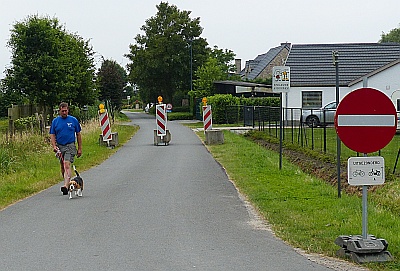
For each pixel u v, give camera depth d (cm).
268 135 2964
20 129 2823
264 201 1145
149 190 1335
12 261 727
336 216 971
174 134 3362
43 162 1902
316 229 885
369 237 732
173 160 1988
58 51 3516
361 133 709
